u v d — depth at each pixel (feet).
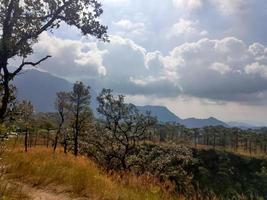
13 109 44.34
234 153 416.67
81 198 29.76
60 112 207.62
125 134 135.95
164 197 30.63
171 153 132.77
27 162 39.06
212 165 379.96
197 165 302.04
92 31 51.26
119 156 132.36
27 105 118.01
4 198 23.98
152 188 31.17
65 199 29.25
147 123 137.49
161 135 365.40
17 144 50.47
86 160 48.49
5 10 45.21
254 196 27.35
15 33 45.93
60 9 48.42
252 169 383.24
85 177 33.94
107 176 37.68
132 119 138.10
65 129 202.90
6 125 33.96
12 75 45.78
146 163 127.03
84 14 50.80
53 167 38.47
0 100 44.55
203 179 232.94
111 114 137.08
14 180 32.96
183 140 430.61
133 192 31.30
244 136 558.15
